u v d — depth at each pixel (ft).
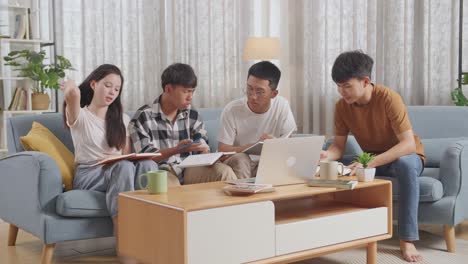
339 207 9.16
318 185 8.54
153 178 7.97
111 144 9.95
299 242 8.09
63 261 9.91
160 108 10.56
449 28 17.02
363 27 18.63
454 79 17.02
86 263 9.77
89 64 17.43
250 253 7.59
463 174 10.19
